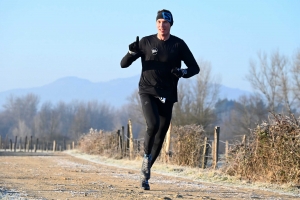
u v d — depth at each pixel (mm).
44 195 8375
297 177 12492
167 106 8773
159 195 8680
